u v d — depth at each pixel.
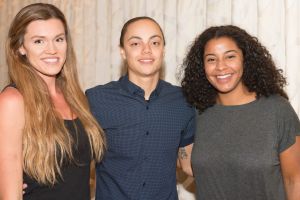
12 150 1.40
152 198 1.78
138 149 1.78
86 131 1.62
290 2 2.00
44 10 1.52
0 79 3.14
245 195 1.63
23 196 1.47
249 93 1.72
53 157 1.46
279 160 1.63
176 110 1.86
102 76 2.69
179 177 2.38
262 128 1.61
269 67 1.70
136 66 1.79
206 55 1.72
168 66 2.39
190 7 2.30
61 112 1.59
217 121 1.73
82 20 2.76
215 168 1.67
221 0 2.19
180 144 1.95
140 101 1.81
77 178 1.56
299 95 2.01
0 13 3.14
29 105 1.46
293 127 1.61
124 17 2.54
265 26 2.08
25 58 1.56
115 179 1.79
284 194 1.64
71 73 1.71
